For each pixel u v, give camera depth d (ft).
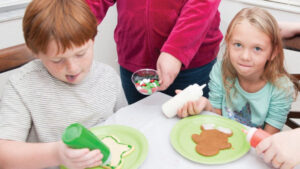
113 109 3.84
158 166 2.47
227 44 3.72
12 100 2.97
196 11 3.44
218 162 2.44
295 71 6.53
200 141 2.75
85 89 3.40
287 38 3.66
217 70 4.16
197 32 3.48
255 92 3.79
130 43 4.39
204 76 4.75
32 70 3.15
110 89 3.67
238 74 3.84
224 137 2.79
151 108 3.32
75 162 2.18
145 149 2.60
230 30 3.48
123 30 4.35
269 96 3.72
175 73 3.46
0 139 2.64
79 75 2.91
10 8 6.03
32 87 3.10
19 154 2.45
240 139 2.81
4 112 2.90
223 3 7.09
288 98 3.66
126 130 2.90
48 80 3.18
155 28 4.00
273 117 3.74
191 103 3.07
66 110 3.29
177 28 3.49
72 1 2.65
